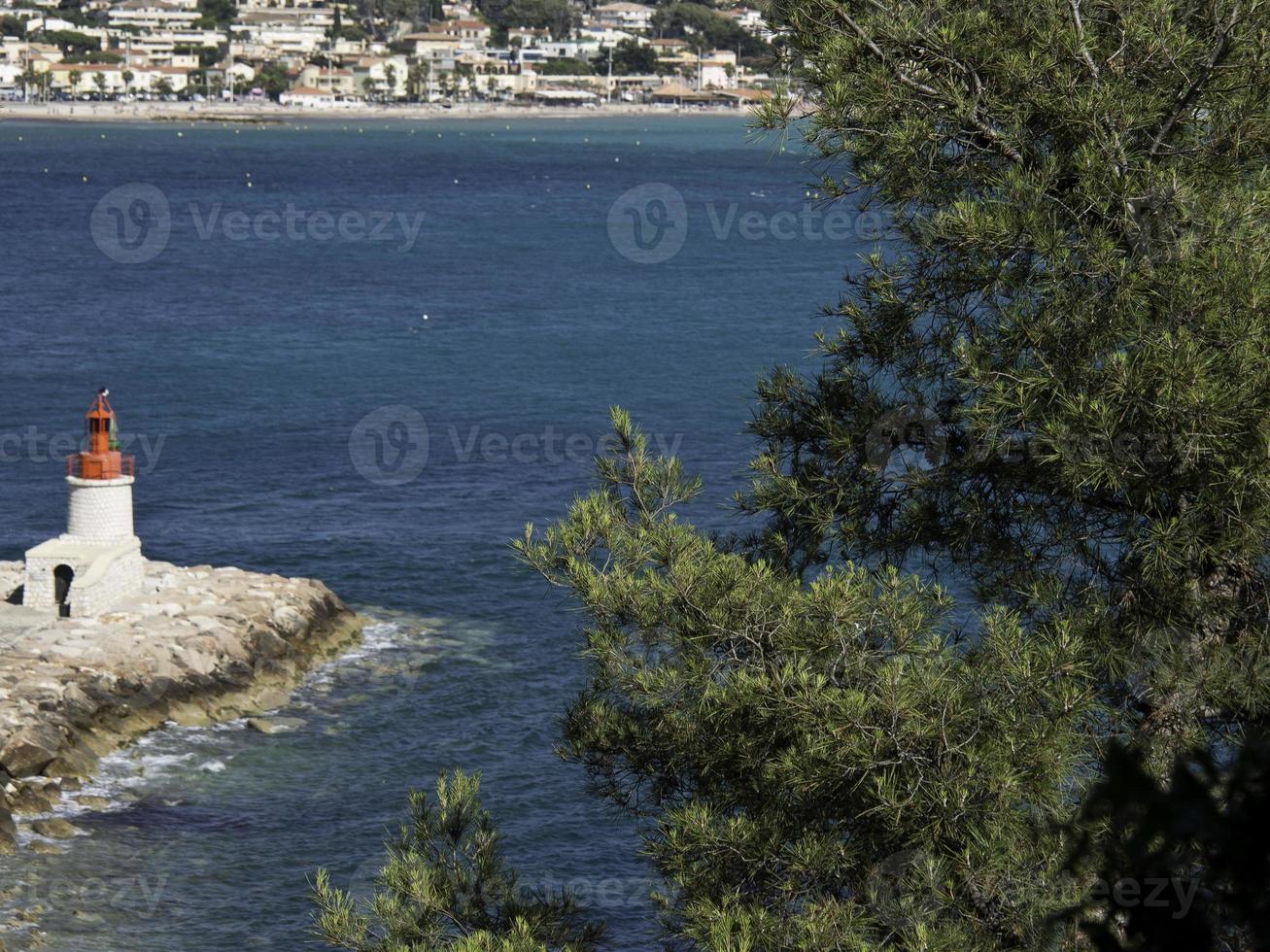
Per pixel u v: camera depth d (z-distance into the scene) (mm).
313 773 43094
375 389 113250
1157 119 17484
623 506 19844
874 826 16500
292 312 156625
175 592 54031
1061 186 18141
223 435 94562
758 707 16375
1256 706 15961
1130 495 16859
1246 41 17188
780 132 18359
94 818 39438
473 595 60500
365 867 37594
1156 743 15867
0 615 50875
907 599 17000
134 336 136500
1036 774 15500
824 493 19281
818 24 18281
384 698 49031
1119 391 16062
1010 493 18453
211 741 44750
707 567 18078
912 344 19109
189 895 35906
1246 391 15930
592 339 140125
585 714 19484
